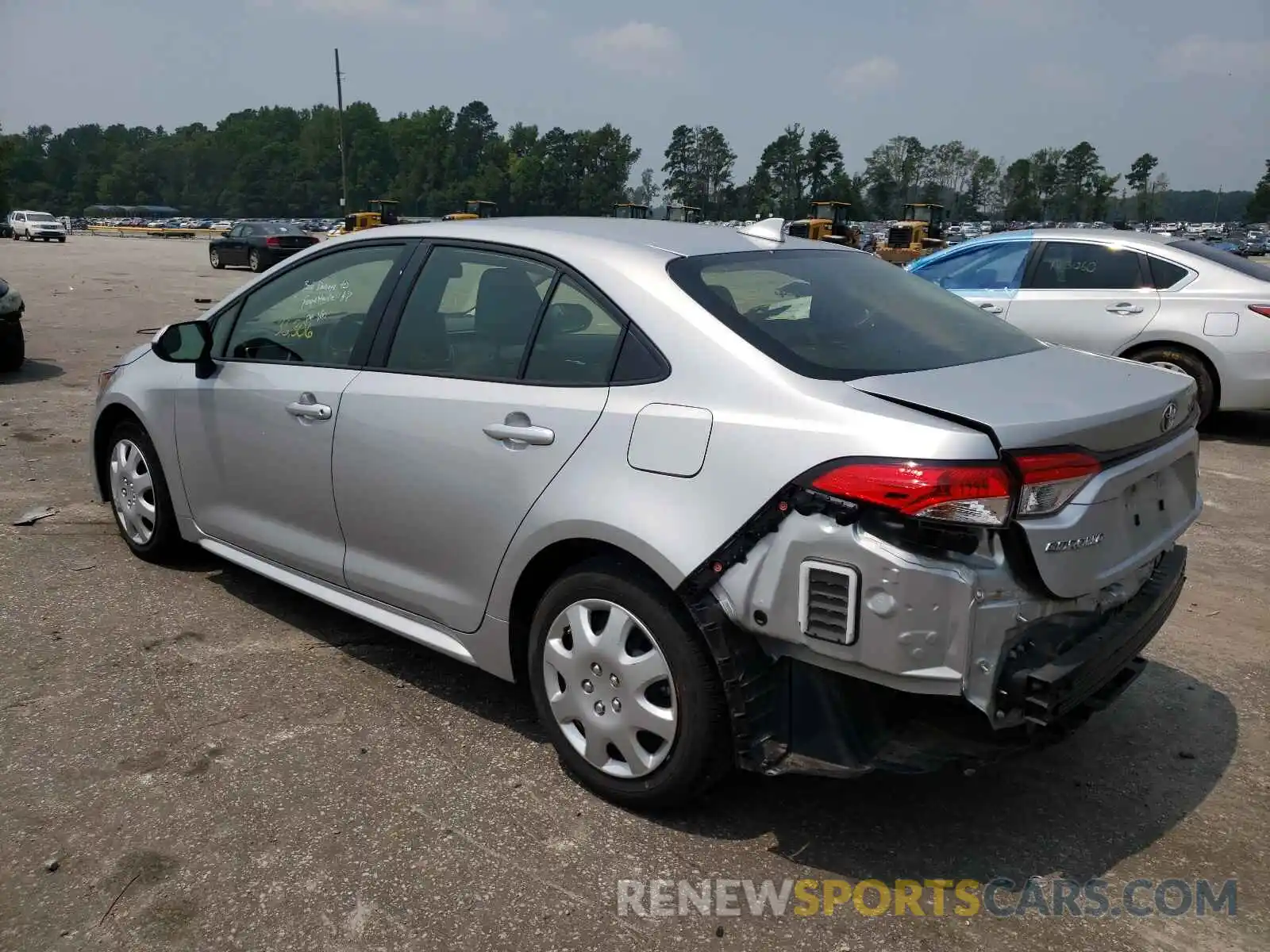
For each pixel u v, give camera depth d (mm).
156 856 2695
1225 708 3666
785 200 116125
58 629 4047
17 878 2598
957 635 2332
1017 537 2367
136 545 4789
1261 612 4535
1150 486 2840
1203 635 4285
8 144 61656
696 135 116688
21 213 53219
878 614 2354
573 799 3000
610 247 3141
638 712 2809
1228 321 7523
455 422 3195
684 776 2758
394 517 3416
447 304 3410
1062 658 2479
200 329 4141
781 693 2607
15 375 9812
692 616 2609
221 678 3688
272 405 3824
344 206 56094
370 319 3605
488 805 2957
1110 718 3582
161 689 3594
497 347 3223
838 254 3594
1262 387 7488
